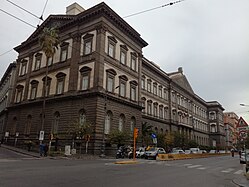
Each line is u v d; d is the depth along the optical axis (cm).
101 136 3416
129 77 4284
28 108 4644
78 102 3681
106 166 1900
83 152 3394
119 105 3903
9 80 6088
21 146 4466
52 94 4166
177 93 7162
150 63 5728
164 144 5181
